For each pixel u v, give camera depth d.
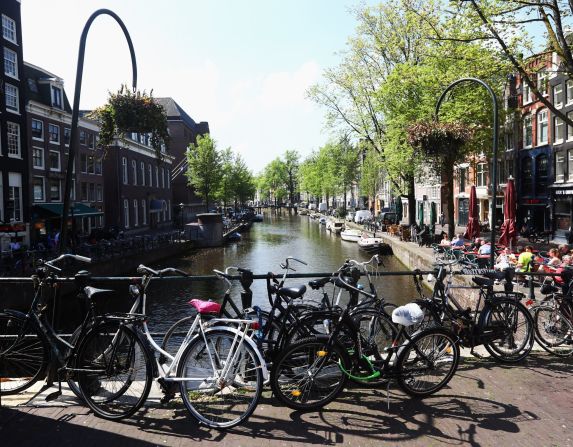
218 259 31.81
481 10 12.34
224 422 3.62
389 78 24.33
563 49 11.86
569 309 5.37
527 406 3.96
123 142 6.74
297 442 3.39
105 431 3.53
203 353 3.74
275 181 130.00
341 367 3.92
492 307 4.94
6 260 16.70
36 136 28.06
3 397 4.04
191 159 51.75
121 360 3.79
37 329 4.07
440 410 3.89
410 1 15.73
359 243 34.41
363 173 52.91
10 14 24.33
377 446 3.34
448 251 18.09
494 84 21.56
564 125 26.41
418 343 4.13
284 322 4.23
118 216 39.88
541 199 28.73
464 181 40.81
